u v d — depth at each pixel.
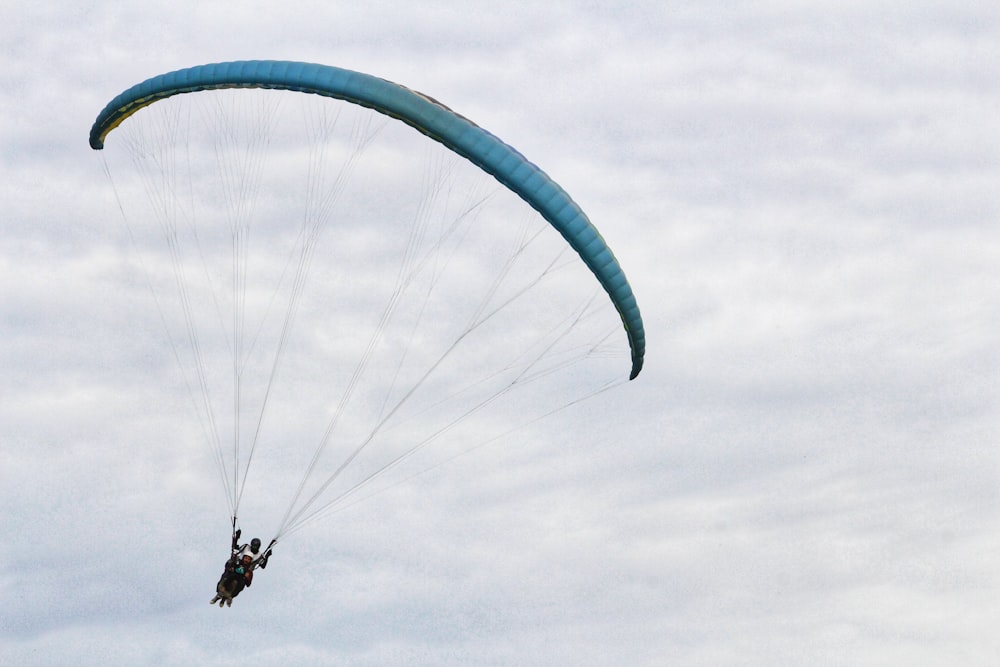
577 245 62.81
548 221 63.09
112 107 68.94
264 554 64.75
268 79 64.12
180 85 65.75
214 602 62.62
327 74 63.66
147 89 66.88
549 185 62.62
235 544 64.12
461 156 63.22
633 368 69.25
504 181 62.75
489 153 62.41
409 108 62.62
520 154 63.19
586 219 62.94
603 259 63.03
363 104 63.38
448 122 62.59
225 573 63.38
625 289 63.78
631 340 66.31
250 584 63.97
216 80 65.00
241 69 64.50
